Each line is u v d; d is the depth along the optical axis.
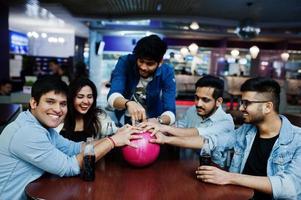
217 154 1.97
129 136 1.61
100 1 6.89
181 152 2.03
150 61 1.89
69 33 14.66
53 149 1.45
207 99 2.19
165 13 8.19
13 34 13.24
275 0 6.40
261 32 10.77
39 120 1.54
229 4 6.99
